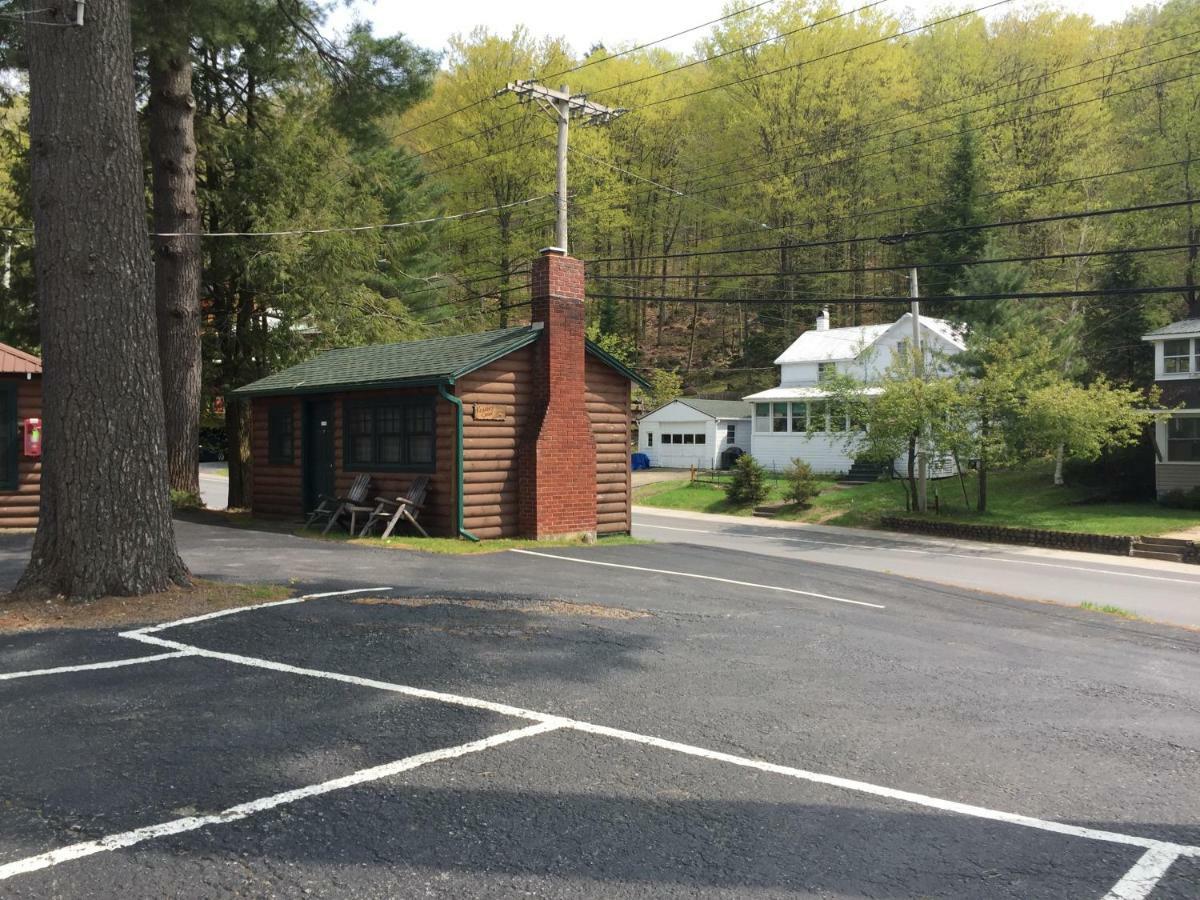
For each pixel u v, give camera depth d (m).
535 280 15.09
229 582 8.47
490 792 3.78
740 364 56.12
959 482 32.12
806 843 3.40
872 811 3.74
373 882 2.99
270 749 4.19
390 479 15.06
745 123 43.03
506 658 6.02
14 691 4.99
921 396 24.62
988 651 7.29
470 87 38.06
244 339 21.50
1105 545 21.11
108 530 7.33
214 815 3.46
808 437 27.78
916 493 27.67
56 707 4.73
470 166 39.31
